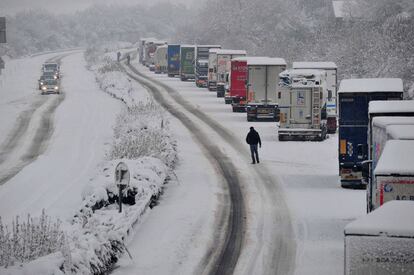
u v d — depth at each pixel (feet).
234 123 300.61
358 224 73.05
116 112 349.00
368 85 172.55
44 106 384.68
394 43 388.98
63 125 312.91
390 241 71.61
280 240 127.13
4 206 170.09
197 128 286.46
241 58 344.08
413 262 71.26
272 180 182.91
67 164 223.10
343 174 170.19
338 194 164.66
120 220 125.70
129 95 408.26
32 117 341.00
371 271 72.18
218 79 413.80
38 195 180.04
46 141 273.75
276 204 155.84
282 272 109.09
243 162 210.18
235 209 151.23
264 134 265.95
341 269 109.81
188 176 188.96
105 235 112.78
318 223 138.82
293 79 244.01
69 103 395.75
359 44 428.15
